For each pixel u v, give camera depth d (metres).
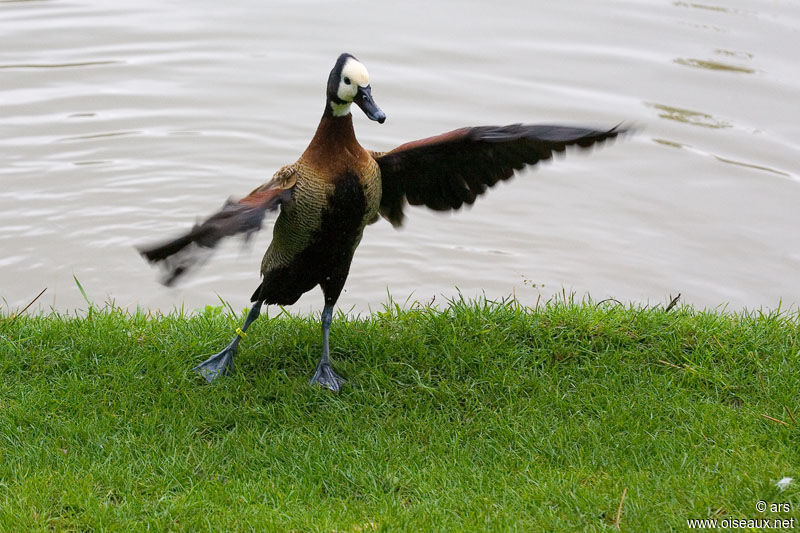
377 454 7.23
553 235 12.93
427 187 8.59
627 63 16.12
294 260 7.96
